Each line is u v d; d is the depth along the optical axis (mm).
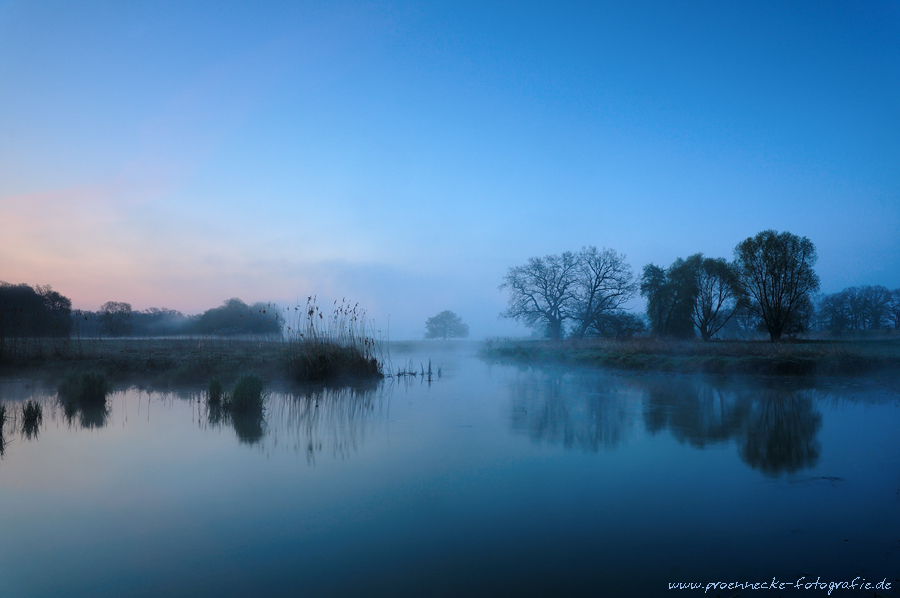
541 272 51000
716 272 45125
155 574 4008
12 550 4453
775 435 8680
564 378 18781
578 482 6223
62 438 8570
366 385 16391
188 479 6391
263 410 11359
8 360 18781
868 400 12531
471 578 3900
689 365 20438
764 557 4211
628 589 3707
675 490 5875
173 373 16172
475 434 8875
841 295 76562
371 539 4648
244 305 50781
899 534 4629
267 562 4203
